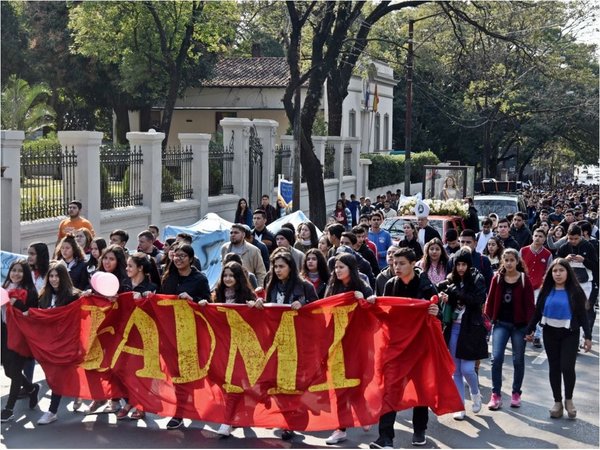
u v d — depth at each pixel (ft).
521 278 33.73
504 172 226.38
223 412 29.58
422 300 28.60
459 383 33.01
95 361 31.04
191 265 31.73
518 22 100.68
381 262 50.80
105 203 62.75
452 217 65.05
